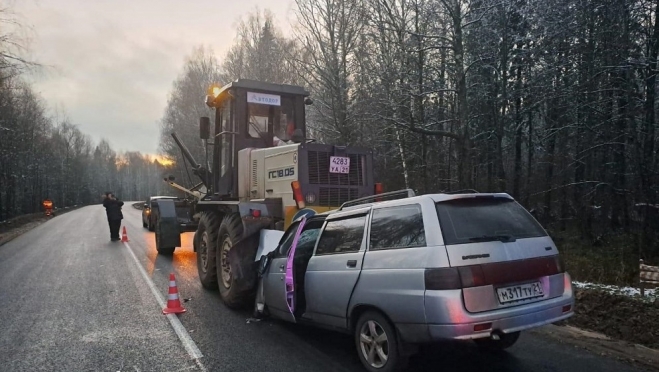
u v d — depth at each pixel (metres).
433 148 18.34
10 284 8.88
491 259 3.76
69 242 16.75
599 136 14.77
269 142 9.00
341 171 7.50
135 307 6.93
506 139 19.53
